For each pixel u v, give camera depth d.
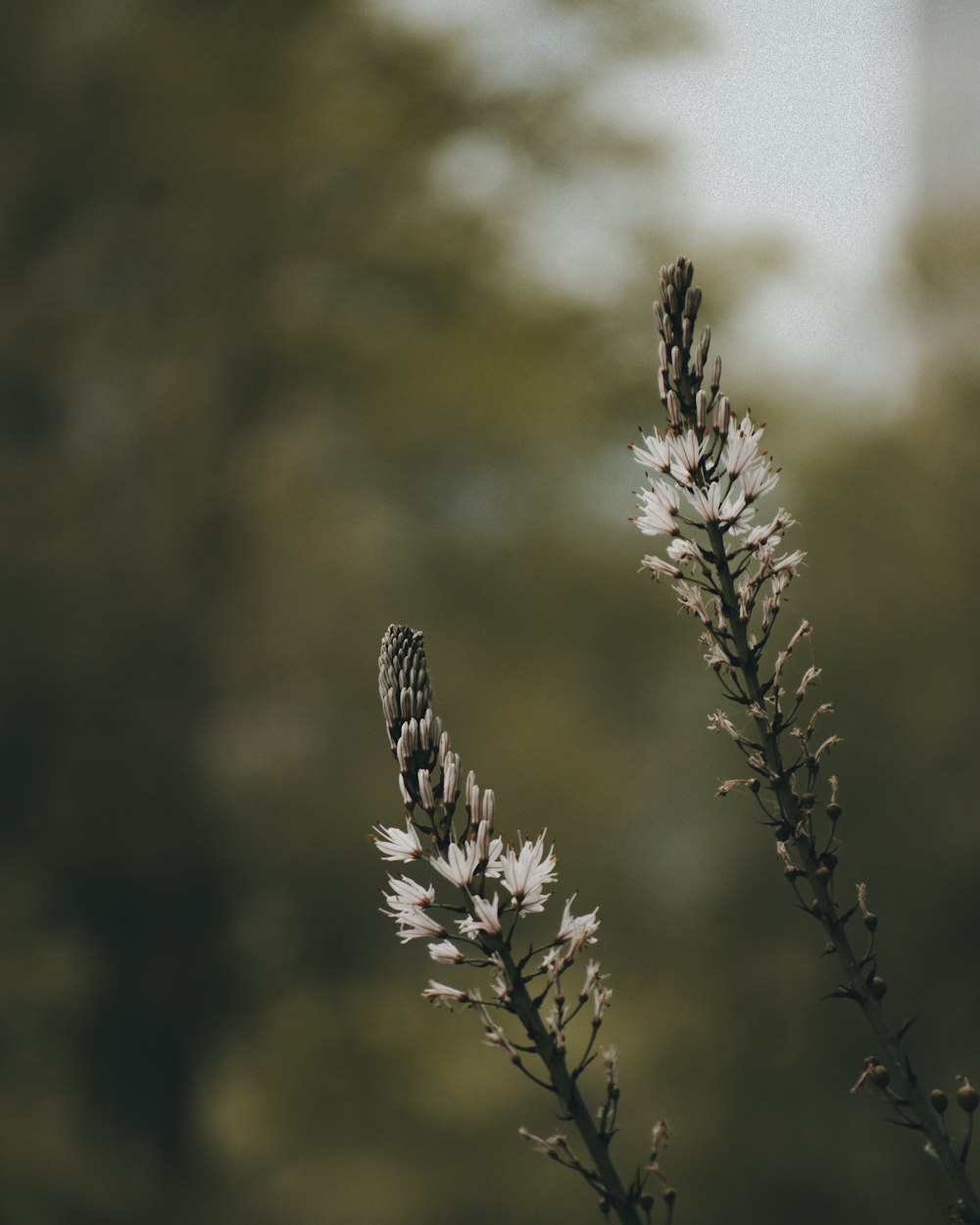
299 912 14.19
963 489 12.98
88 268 13.41
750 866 14.32
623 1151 12.91
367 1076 13.66
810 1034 13.38
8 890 12.17
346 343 14.41
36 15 12.95
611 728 15.53
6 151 12.98
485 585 15.15
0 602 12.27
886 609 12.90
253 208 14.05
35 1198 11.66
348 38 14.48
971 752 12.68
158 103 13.14
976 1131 10.83
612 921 15.12
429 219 14.86
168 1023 13.62
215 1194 13.12
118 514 13.29
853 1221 12.42
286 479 14.18
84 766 12.84
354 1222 12.69
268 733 14.05
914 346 13.54
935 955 12.77
